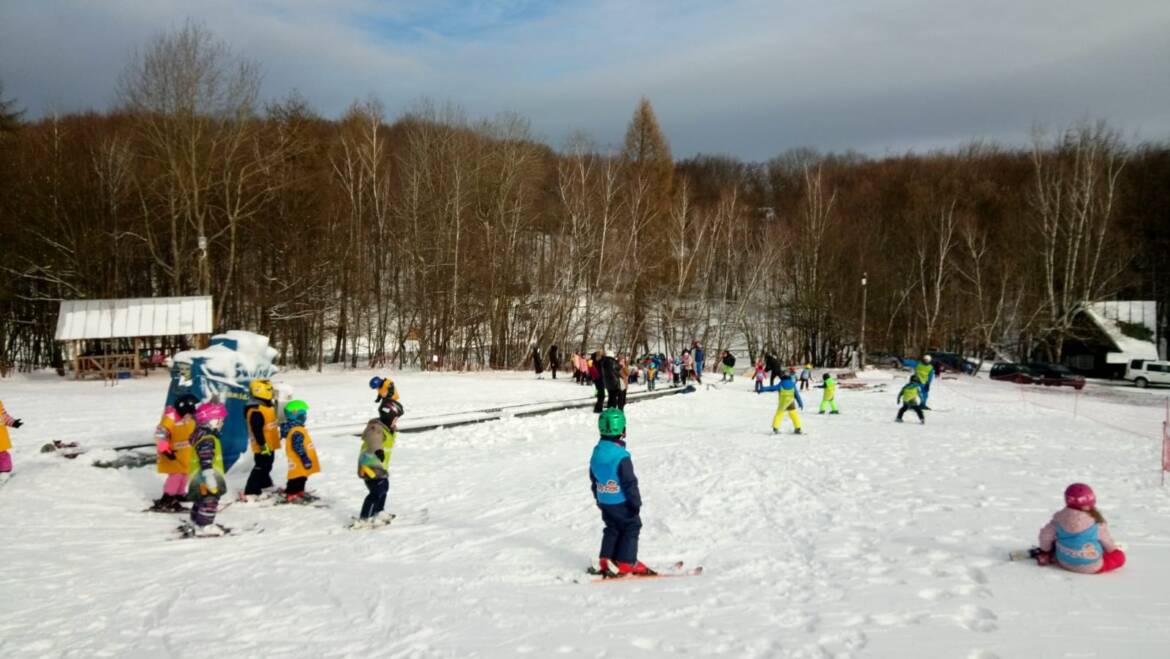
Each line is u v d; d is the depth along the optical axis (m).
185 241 40.09
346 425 17.61
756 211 87.69
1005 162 81.62
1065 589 6.08
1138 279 59.59
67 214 38.66
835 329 60.16
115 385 30.09
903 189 75.50
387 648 5.21
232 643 5.38
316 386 30.19
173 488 10.20
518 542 8.49
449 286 46.06
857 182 87.31
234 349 11.59
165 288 44.59
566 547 8.23
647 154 55.84
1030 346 58.81
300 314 42.75
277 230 43.38
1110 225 57.12
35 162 38.75
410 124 56.78
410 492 11.70
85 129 44.56
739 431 18.97
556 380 35.41
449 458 15.11
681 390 31.81
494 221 48.88
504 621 5.73
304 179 43.59
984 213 68.75
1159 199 63.22
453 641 5.31
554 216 53.38
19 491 10.44
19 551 7.95
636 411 24.22
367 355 54.25
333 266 44.91
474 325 47.28
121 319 34.09
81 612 6.08
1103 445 15.62
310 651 5.20
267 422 10.95
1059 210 55.56
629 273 49.31
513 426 19.28
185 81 36.62
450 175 47.44
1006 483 10.97
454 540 8.62
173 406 10.15
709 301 57.03
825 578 6.64
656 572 7.05
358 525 9.25
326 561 7.69
